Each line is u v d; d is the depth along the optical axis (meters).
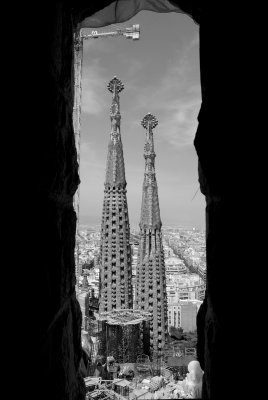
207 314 5.85
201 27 6.39
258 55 4.08
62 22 5.86
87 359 8.18
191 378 19.39
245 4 4.48
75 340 6.65
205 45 5.98
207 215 5.78
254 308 3.94
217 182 5.00
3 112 3.92
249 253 4.09
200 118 5.78
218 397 4.89
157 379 45.59
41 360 4.68
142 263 75.94
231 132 4.61
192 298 126.12
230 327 4.54
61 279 5.54
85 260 168.75
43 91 4.83
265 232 3.78
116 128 77.94
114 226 75.56
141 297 75.50
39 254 4.69
